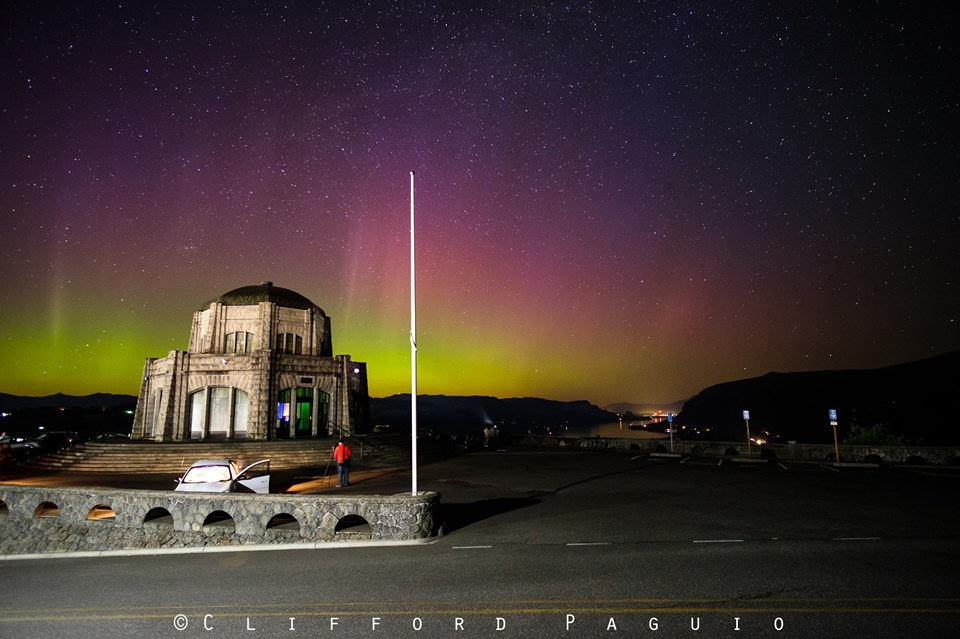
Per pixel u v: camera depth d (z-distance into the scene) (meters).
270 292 47.81
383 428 50.81
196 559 13.09
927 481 22.20
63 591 10.77
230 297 46.72
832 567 10.43
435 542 13.69
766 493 19.53
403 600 9.27
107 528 15.27
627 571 10.51
